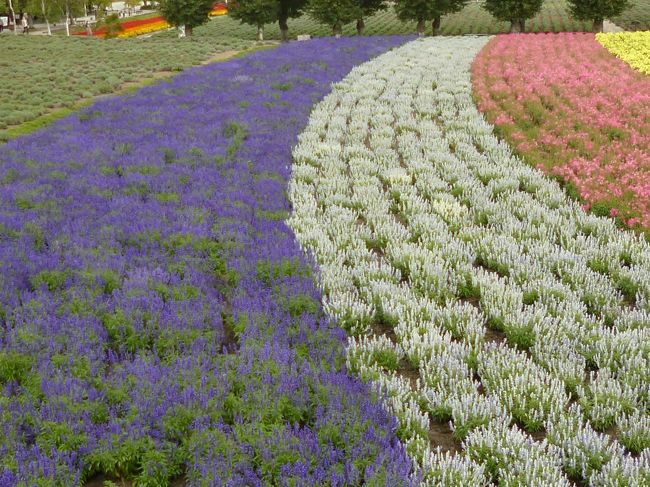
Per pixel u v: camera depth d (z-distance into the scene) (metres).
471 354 7.36
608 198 12.05
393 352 7.30
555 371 6.79
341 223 11.50
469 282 9.46
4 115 21.88
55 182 12.73
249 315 7.65
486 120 19.77
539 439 6.11
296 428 5.62
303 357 6.90
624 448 5.82
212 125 18.55
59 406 5.72
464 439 6.07
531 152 15.61
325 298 8.36
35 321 7.11
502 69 29.66
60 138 16.88
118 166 14.09
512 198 12.68
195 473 5.06
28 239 9.67
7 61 40.03
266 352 6.76
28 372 6.37
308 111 21.47
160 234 10.07
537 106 20.48
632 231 10.71
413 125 19.22
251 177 13.68
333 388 6.21
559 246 10.78
